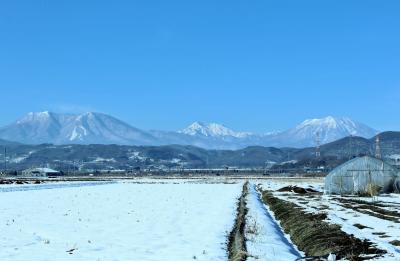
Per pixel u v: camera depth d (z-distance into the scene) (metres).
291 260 20.67
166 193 72.44
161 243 25.81
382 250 20.72
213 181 142.00
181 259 21.62
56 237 28.17
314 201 51.56
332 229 26.72
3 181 127.88
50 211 42.88
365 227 28.42
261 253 21.62
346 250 21.25
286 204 46.94
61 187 93.69
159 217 38.06
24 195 65.50
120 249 24.25
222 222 34.22
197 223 34.03
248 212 40.59
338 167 68.69
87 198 60.19
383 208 42.00
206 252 23.09
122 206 48.25
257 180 148.88
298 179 157.25
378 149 168.12
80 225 33.31
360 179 66.62
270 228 30.66
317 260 20.33
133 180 159.12
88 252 23.53
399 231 26.67
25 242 26.41
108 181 143.88
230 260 21.25
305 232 27.59
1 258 22.19
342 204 46.56
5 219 36.62
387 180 65.75
